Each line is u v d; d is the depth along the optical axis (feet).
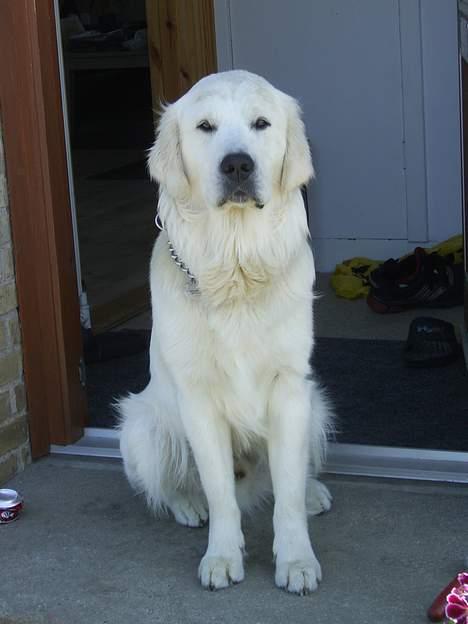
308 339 8.53
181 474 9.10
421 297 12.89
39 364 10.06
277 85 14.49
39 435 10.10
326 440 9.41
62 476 9.85
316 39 14.12
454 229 14.08
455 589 7.73
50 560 8.73
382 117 13.99
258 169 8.16
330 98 14.20
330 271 14.75
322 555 8.59
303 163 8.50
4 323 9.73
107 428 10.47
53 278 9.93
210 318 8.38
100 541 8.95
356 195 14.35
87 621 8.10
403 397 10.97
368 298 13.12
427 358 11.48
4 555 8.82
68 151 11.89
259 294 8.38
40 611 8.22
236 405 8.57
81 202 19.53
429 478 9.41
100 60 24.08
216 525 8.50
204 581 8.30
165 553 8.77
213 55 14.65
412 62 13.73
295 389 8.54
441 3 13.50
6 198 9.68
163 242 8.72
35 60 9.62
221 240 8.33
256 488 9.27
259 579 8.40
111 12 25.86
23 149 9.73
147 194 19.90
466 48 10.72
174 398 8.84
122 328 13.09
